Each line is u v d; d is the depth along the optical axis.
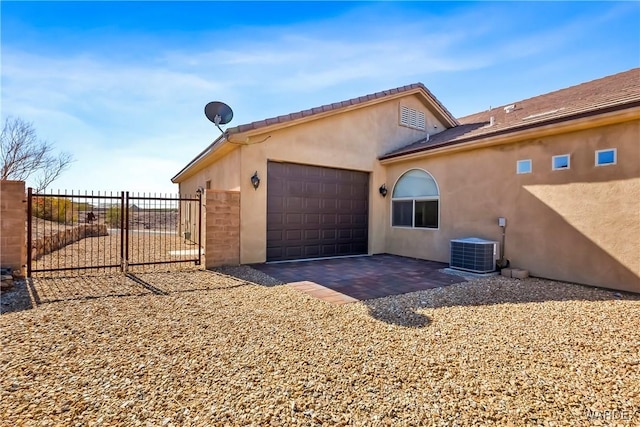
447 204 9.94
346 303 5.60
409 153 10.72
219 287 6.66
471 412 2.54
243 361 3.38
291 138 9.84
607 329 4.36
